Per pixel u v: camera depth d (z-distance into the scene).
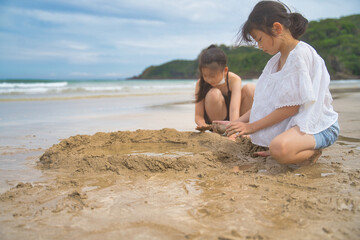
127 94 11.77
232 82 3.38
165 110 6.25
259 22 2.07
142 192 1.68
